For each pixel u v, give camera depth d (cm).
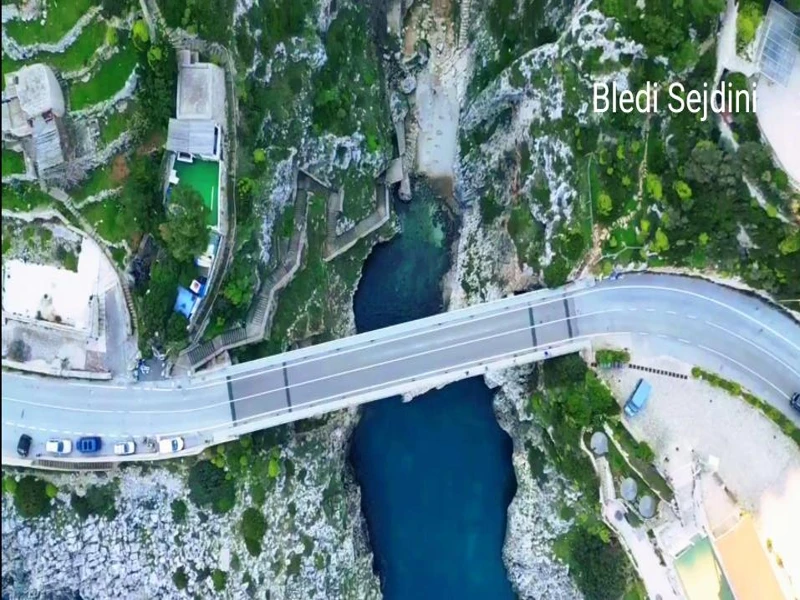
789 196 7350
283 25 8162
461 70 9600
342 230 9150
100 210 7744
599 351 8244
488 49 9206
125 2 7412
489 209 9375
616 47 7762
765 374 8112
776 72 7356
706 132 7581
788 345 8075
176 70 7481
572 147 8175
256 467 8506
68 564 8131
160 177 7650
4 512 7925
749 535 7938
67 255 7794
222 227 7700
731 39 7281
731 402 8144
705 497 8081
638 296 8262
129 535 8212
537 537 8962
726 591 7800
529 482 9038
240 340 8231
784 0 7325
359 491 9500
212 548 8350
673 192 7788
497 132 9175
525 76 8425
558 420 8519
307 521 8838
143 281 7775
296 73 8369
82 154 7612
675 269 8069
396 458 9506
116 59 7525
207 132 7431
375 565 9494
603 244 8138
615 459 8194
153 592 8325
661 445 8162
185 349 7981
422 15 9650
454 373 8419
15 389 7925
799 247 7400
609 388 8288
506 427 9400
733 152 7462
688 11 7475
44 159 7438
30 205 7712
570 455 8462
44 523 8000
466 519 9475
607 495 8256
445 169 9656
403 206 9619
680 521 7988
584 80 7994
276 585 8612
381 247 9569
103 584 8262
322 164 8794
